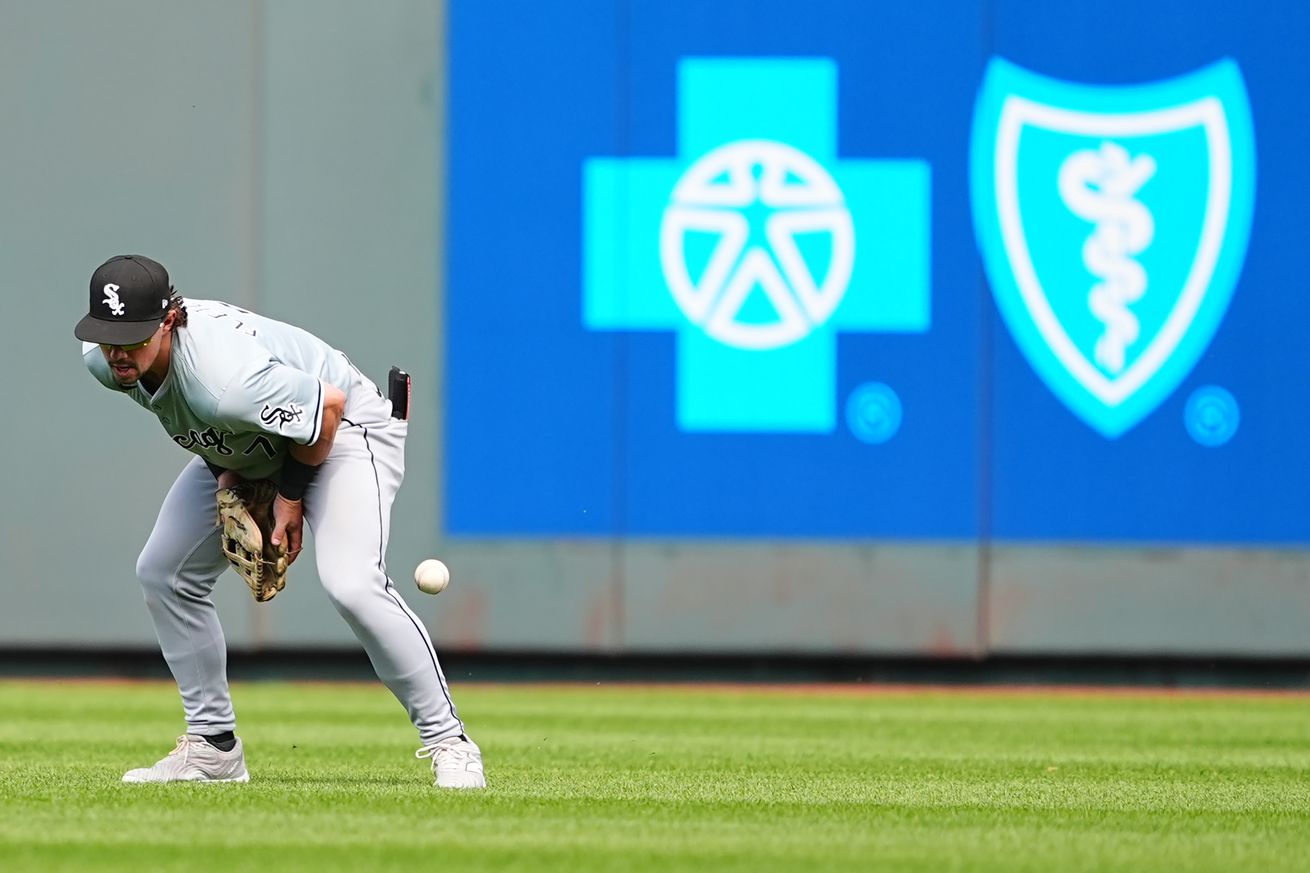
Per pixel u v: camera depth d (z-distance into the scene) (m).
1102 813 17.38
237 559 16.89
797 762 23.75
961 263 37.97
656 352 38.25
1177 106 37.91
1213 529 38.03
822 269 38.03
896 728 30.34
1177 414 38.03
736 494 38.31
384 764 22.36
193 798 16.64
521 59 38.41
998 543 38.19
